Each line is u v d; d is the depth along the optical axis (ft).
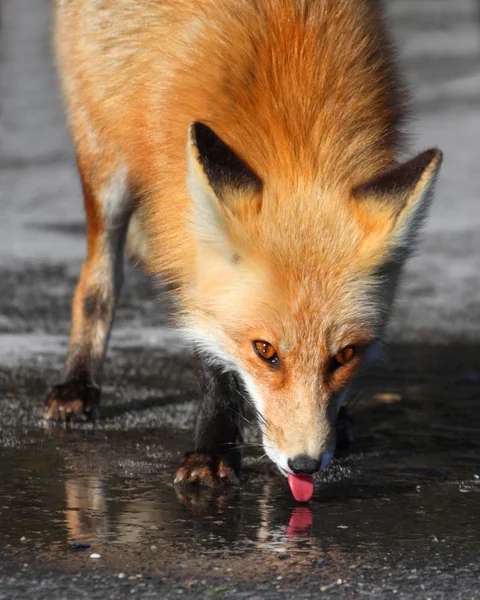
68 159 96.63
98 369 41.98
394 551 27.25
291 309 31.14
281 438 30.60
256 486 33.06
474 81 120.47
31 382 44.80
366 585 24.89
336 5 36.19
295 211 31.76
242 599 23.89
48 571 25.22
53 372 46.42
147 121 37.35
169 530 28.45
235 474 33.35
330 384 31.60
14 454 35.40
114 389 44.45
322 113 33.78
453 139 100.01
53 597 23.71
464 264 71.00
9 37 145.18
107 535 27.84
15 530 28.02
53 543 27.09
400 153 37.76
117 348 51.37
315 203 31.96
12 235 74.84
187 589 24.36
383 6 40.91
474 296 64.49
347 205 32.12
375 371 49.11
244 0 36.01
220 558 26.40
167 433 38.52
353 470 35.01
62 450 36.01
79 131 42.63
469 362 51.16
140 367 48.03
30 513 29.45
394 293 33.96
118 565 25.72
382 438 39.01
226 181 31.24
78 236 75.56
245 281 31.76
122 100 39.24
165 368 48.01
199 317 33.65
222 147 31.22
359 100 34.58
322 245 31.48
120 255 43.37
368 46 36.17
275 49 34.65
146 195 38.70
